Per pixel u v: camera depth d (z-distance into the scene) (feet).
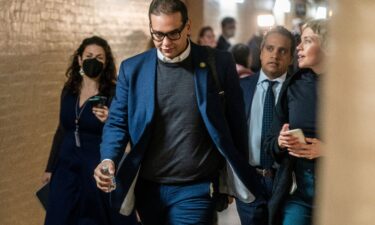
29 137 16.67
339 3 3.19
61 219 13.50
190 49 10.74
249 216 12.51
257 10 54.34
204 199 10.89
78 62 13.88
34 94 16.80
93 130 13.58
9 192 15.89
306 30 10.93
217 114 10.67
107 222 13.67
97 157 13.52
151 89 10.62
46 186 14.35
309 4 40.50
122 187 10.80
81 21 19.02
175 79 10.62
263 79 13.17
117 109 11.03
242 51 22.68
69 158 13.65
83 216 13.61
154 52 10.84
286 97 11.34
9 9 15.55
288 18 42.22
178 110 10.63
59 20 17.89
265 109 13.03
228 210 21.27
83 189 13.55
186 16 10.47
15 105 15.96
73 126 13.70
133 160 10.73
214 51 10.98
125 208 11.07
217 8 44.70
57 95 17.90
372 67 3.10
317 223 3.44
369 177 3.11
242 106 11.13
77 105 13.69
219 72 10.85
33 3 16.58
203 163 10.85
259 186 11.32
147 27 23.07
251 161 12.92
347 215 3.18
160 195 10.98
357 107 3.14
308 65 10.90
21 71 16.17
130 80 10.80
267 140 11.60
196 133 10.71
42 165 17.42
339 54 3.19
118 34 21.20
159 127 10.71
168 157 10.78
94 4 19.66
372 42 3.10
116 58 21.06
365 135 3.12
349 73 3.16
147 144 10.75
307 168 11.02
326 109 3.31
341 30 3.19
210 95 10.63
